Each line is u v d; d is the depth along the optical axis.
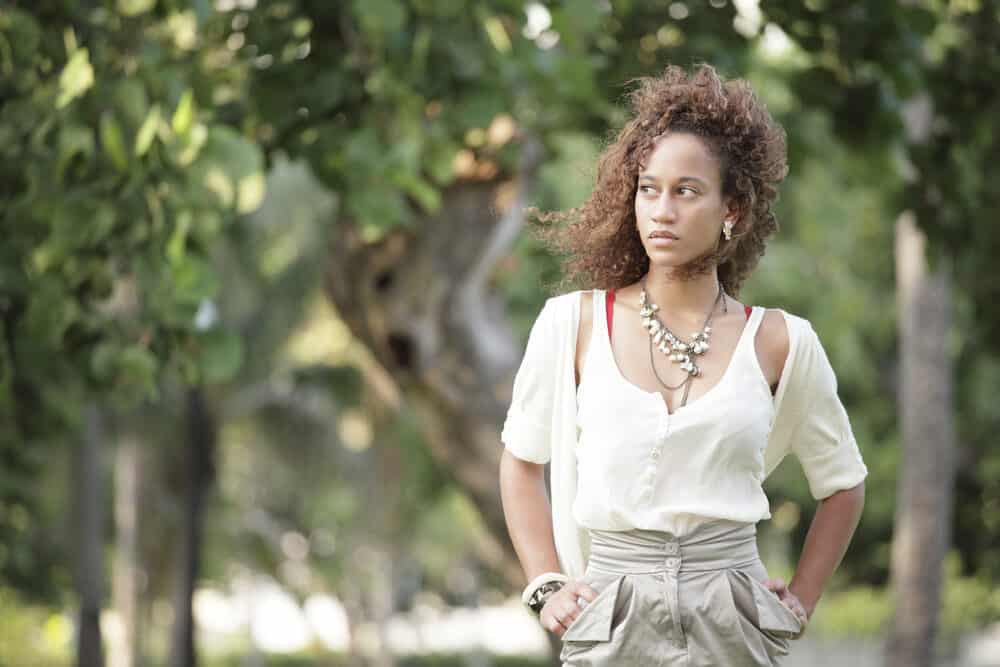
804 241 32.66
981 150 13.99
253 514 49.34
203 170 9.39
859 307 34.31
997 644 42.00
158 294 9.74
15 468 19.38
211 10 10.38
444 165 10.72
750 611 5.01
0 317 10.88
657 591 4.99
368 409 38.56
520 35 11.07
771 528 39.25
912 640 21.39
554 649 15.15
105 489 38.81
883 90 12.95
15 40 9.71
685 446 4.98
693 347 5.08
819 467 5.40
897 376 38.22
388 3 9.85
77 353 10.45
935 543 21.30
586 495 5.09
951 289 21.31
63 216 9.41
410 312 14.27
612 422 5.04
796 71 12.99
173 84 9.69
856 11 12.31
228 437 47.12
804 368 5.22
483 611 76.88
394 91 10.42
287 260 32.44
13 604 29.52
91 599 25.72
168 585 41.22
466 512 47.72
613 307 5.24
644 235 5.09
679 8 13.21
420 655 66.62
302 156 10.97
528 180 14.38
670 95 5.15
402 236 13.93
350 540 49.66
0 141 9.71
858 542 41.28
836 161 17.05
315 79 10.77
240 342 10.31
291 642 76.62
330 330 39.19
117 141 9.13
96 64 9.81
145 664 40.09
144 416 31.89
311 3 10.99
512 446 5.41
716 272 5.29
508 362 14.80
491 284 14.91
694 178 5.01
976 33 13.38
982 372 33.47
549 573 5.30
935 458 21.31
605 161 5.32
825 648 42.12
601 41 12.98
